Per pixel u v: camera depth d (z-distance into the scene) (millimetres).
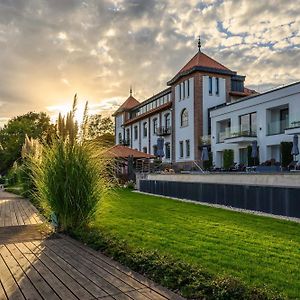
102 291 3748
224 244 5918
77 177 7176
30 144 14820
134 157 25031
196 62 33719
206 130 32438
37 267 4641
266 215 9531
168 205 11992
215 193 12492
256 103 24750
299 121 21266
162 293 3689
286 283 3992
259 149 24594
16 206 12383
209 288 3623
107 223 8055
